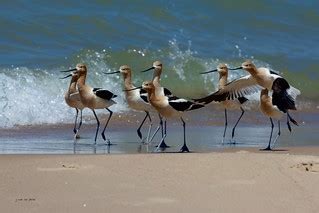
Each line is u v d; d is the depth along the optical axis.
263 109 16.56
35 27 25.89
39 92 20.73
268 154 13.92
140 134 17.48
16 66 22.38
